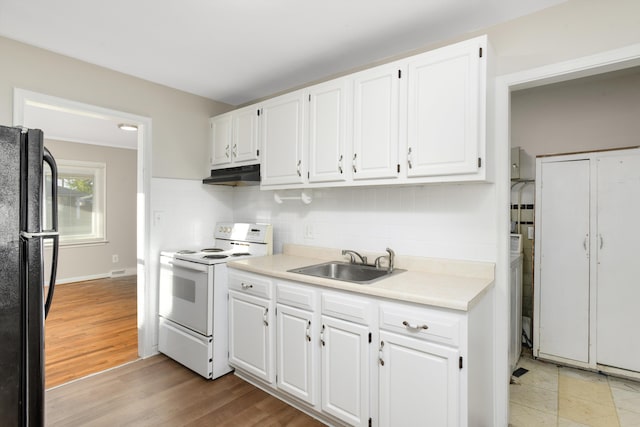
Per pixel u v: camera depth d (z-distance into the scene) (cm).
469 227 200
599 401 224
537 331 287
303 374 200
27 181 114
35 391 114
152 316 283
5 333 107
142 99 275
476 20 188
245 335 235
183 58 239
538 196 285
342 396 183
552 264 279
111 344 304
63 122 409
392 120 193
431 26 195
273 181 259
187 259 259
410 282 182
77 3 175
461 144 171
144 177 278
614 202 256
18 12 183
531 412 212
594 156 263
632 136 273
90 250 553
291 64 248
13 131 110
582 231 268
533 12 179
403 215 226
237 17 188
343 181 216
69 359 275
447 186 208
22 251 112
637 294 248
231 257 265
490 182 184
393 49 224
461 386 145
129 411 205
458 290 164
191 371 256
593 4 164
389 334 165
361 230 246
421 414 155
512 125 325
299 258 269
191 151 309
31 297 113
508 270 190
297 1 173
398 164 191
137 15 186
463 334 144
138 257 282
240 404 214
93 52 230
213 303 242
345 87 214
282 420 199
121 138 513
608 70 167
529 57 180
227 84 288
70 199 540
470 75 168
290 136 246
